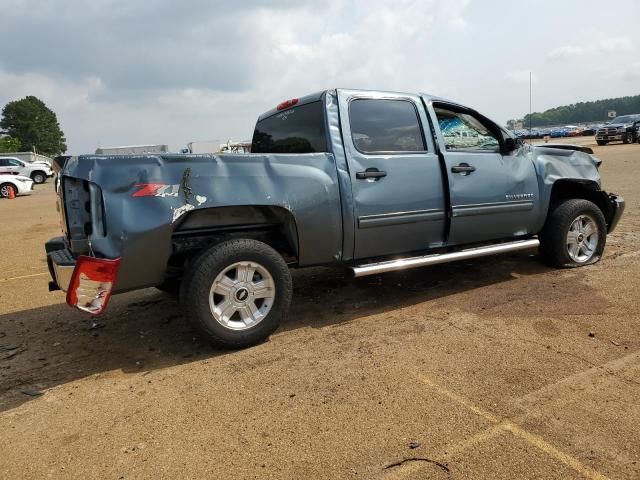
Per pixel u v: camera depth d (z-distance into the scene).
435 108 4.77
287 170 3.79
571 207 5.34
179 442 2.60
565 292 4.64
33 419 2.90
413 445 2.46
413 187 4.41
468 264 5.91
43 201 18.91
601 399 2.79
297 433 2.62
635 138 30.12
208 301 3.54
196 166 3.47
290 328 4.15
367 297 4.88
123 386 3.26
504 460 2.32
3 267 7.07
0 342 4.15
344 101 4.22
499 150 5.13
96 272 3.25
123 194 3.27
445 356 3.44
